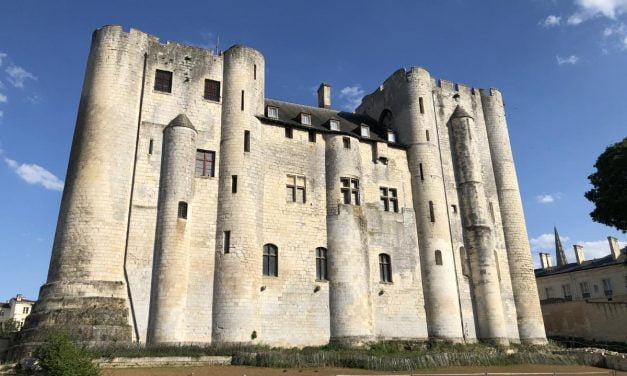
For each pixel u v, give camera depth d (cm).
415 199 3578
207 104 3120
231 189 2934
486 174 3994
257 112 3209
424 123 3750
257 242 2905
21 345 2327
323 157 3353
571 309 4400
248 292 2756
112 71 2927
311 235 3128
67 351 1780
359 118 4106
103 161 2727
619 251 6034
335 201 3231
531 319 3675
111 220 2655
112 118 2827
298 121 3431
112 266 2592
